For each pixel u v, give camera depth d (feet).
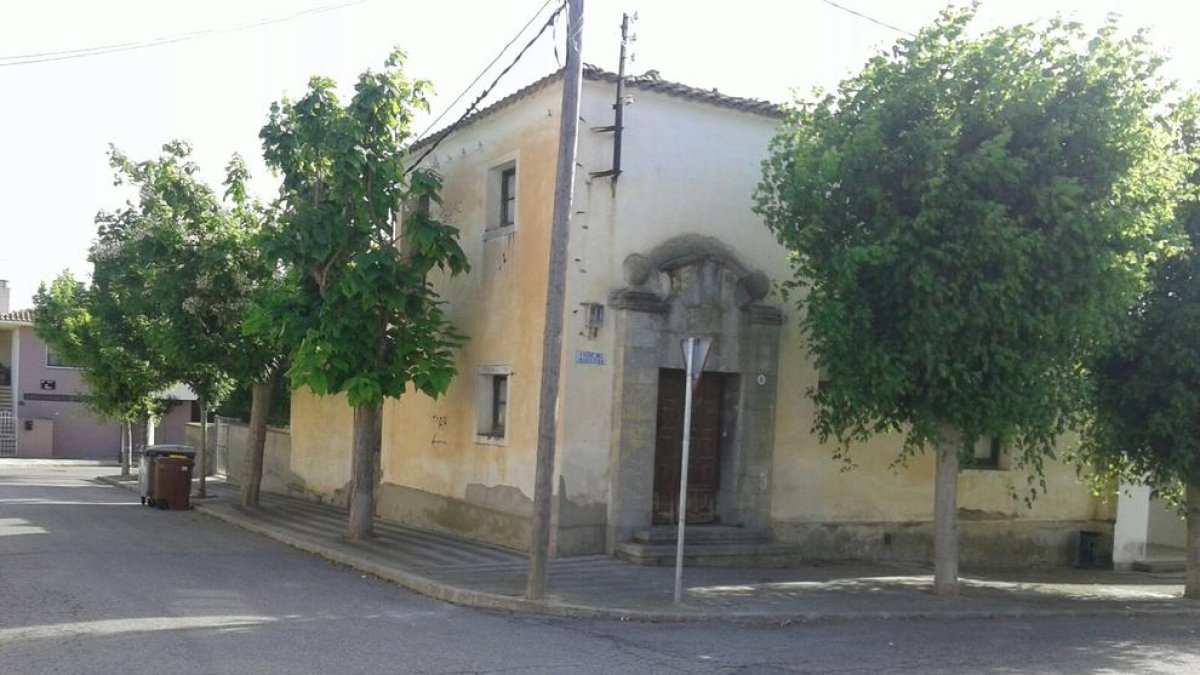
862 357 39.91
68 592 35.47
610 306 47.44
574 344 46.55
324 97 48.21
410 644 29.43
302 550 50.67
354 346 48.55
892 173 39.96
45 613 31.73
